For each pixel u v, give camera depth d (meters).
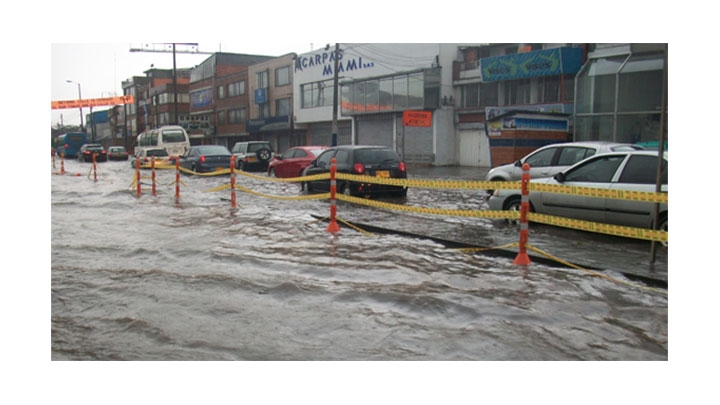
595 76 23.23
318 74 41.06
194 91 67.12
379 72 34.62
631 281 6.19
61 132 105.38
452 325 4.88
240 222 10.61
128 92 90.50
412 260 7.20
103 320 5.12
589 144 11.58
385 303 5.45
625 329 4.79
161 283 6.24
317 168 15.53
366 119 36.31
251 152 28.31
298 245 8.24
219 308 5.38
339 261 7.16
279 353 4.39
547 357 4.30
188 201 14.73
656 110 21.56
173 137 35.75
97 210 12.99
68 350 4.50
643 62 21.89
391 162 14.45
